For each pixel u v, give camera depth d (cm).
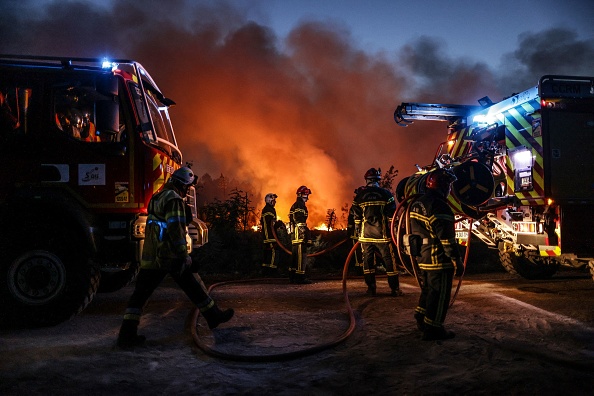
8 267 523
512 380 339
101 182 562
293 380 360
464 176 666
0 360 404
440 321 451
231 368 392
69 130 569
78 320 562
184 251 449
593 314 562
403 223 512
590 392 320
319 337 486
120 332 448
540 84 697
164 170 604
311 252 1190
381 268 1013
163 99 705
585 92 713
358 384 346
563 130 702
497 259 1147
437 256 452
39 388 341
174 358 418
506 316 554
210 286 806
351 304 652
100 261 568
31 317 522
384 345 446
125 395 335
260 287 820
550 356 391
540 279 884
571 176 699
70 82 572
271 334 498
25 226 530
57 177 557
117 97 571
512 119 771
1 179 553
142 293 458
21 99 564
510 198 763
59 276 531
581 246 695
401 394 327
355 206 735
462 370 368
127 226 569
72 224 552
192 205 671
